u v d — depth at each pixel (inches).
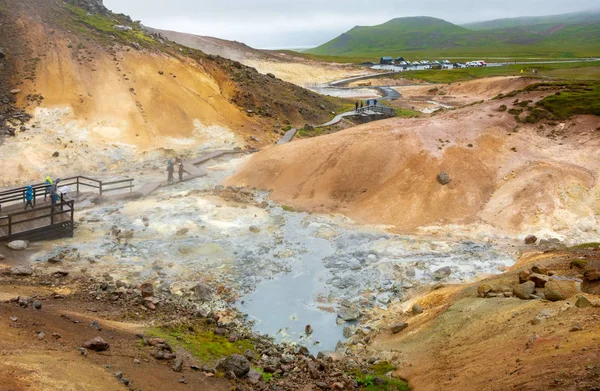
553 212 1131.3
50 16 2021.4
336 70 5078.7
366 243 1059.3
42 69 1755.7
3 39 1822.1
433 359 622.8
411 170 1278.3
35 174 1381.6
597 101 1438.2
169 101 1809.8
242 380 565.9
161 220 1100.5
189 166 1526.8
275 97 2212.1
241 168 1483.8
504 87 3385.8
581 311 584.1
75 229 1042.7
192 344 640.4
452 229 1125.7
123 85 1807.3
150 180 1405.0
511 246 1038.4
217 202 1229.7
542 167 1247.5
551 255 903.1
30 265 859.4
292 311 814.5
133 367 519.5
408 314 800.9
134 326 661.9
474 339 628.1
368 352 697.0
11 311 596.1
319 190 1310.3
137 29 2338.8
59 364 465.4
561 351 497.0
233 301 829.8
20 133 1505.9
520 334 582.9
